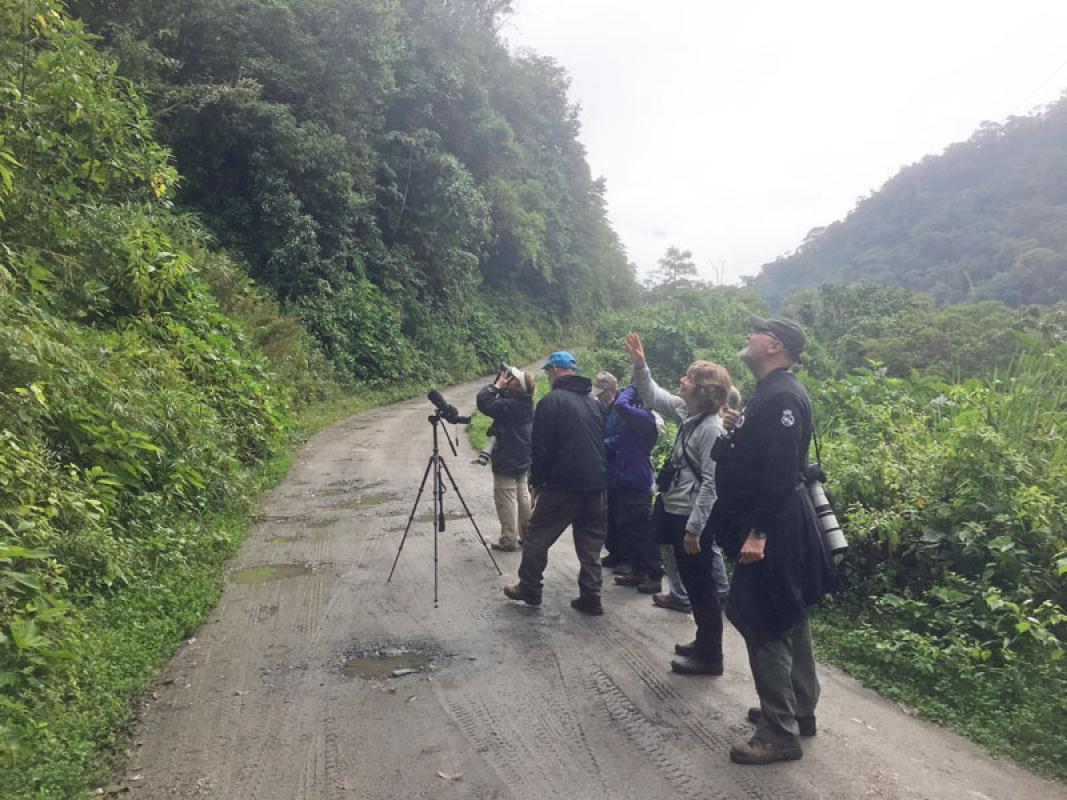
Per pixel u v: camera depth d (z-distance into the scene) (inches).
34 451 200.2
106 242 351.3
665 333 914.1
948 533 193.9
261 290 746.8
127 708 144.9
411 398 874.8
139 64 645.9
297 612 199.2
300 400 625.0
